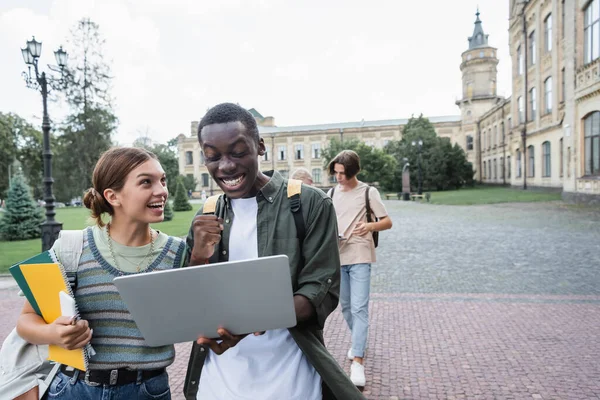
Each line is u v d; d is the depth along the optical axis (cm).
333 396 149
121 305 137
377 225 303
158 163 142
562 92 2373
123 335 137
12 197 1520
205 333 120
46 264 124
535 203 1992
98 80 3053
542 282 597
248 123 131
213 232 131
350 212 310
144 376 139
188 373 155
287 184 147
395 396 286
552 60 2489
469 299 522
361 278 307
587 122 1855
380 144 5494
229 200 150
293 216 140
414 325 432
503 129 4153
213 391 142
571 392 287
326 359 139
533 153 2916
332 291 139
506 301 508
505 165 4078
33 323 128
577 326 413
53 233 952
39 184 4778
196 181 5919
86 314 137
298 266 139
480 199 2464
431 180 4338
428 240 1041
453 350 364
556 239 957
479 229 1197
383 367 334
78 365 129
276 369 140
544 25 2636
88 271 137
